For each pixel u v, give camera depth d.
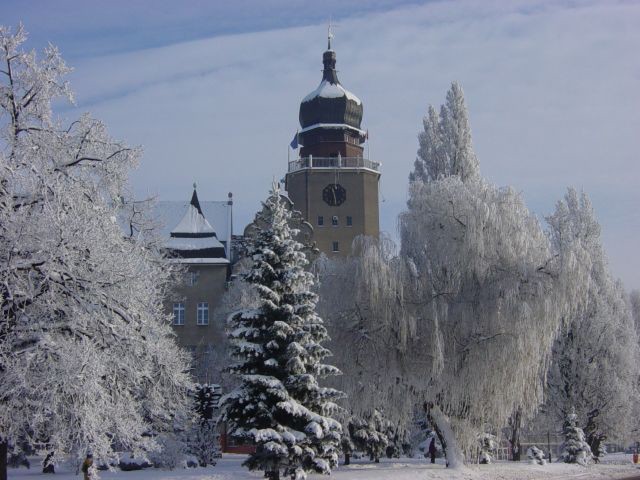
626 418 54.38
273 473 27.56
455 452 36.72
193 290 74.06
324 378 36.75
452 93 61.88
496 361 34.91
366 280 36.22
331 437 28.73
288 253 30.11
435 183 38.75
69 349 19.81
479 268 36.09
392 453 50.19
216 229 82.00
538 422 57.59
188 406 35.28
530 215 38.66
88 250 21.34
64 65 23.64
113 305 21.81
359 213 77.62
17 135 22.42
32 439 20.64
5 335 19.86
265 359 28.86
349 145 81.62
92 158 23.72
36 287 20.61
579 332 55.53
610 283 60.44
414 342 36.41
